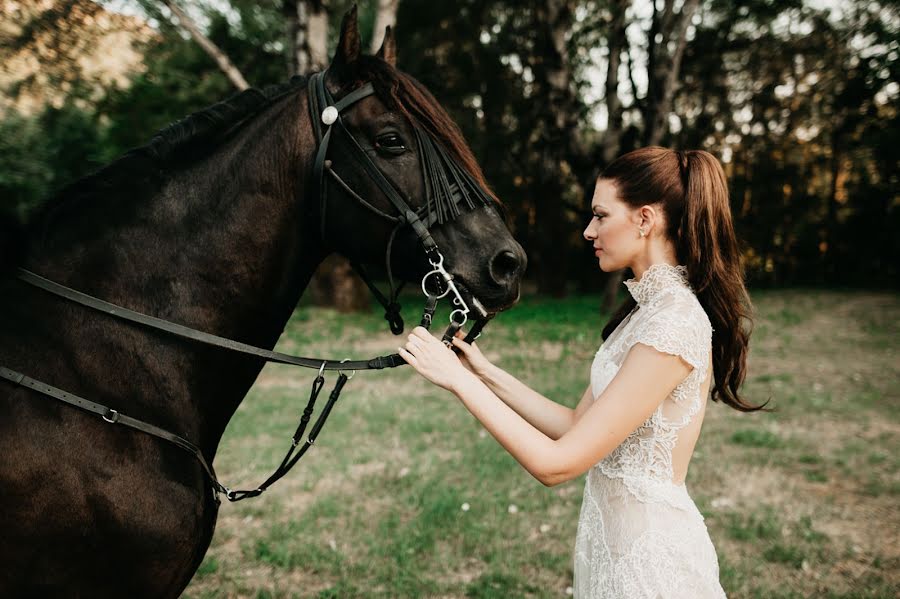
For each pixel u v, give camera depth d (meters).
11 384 1.35
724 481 4.25
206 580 3.07
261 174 1.63
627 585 1.36
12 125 9.98
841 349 9.52
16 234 1.45
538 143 17.53
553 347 9.32
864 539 3.47
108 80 12.70
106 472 1.38
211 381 1.60
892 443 5.09
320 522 3.64
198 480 1.54
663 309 1.43
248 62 13.22
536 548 3.36
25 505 1.32
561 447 1.33
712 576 1.41
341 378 1.62
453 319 1.63
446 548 3.37
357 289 12.66
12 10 8.20
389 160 1.61
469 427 5.40
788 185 23.62
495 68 17.73
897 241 21.81
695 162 1.50
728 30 14.27
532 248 19.94
